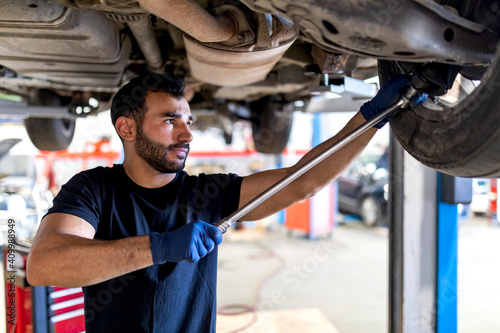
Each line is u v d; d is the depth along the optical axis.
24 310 1.80
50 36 1.17
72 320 1.84
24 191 4.93
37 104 2.41
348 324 2.94
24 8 1.04
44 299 1.75
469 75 0.89
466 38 0.70
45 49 1.30
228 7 1.12
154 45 1.57
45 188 5.63
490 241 5.29
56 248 0.75
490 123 0.69
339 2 0.62
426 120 0.84
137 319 0.95
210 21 0.91
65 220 0.85
